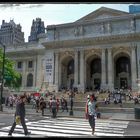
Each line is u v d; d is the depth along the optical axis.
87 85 73.25
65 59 74.56
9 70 59.88
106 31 67.38
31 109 40.91
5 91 56.41
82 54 70.19
